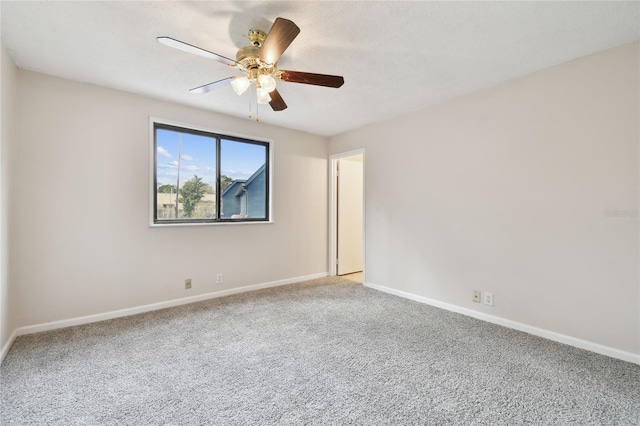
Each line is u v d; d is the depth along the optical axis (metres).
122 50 2.20
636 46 2.05
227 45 2.12
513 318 2.68
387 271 3.84
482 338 2.46
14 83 2.37
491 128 2.81
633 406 1.62
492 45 2.11
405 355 2.18
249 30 1.93
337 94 3.00
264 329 2.64
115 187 2.90
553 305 2.44
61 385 1.79
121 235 2.94
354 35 1.98
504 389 1.77
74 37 2.03
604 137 2.18
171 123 3.22
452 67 2.44
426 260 3.38
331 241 4.75
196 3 1.68
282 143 4.20
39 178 2.55
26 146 2.49
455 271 3.11
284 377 1.89
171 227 3.25
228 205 3.76
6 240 2.22
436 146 3.27
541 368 2.00
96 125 2.80
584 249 2.28
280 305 3.31
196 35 2.00
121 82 2.74
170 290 3.25
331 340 2.43
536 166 2.52
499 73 2.55
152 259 3.13
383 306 3.28
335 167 4.79
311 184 4.54
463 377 1.90
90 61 2.36
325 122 3.96
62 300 2.66
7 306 2.26
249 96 3.07
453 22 1.84
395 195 3.72
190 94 3.01
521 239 2.62
